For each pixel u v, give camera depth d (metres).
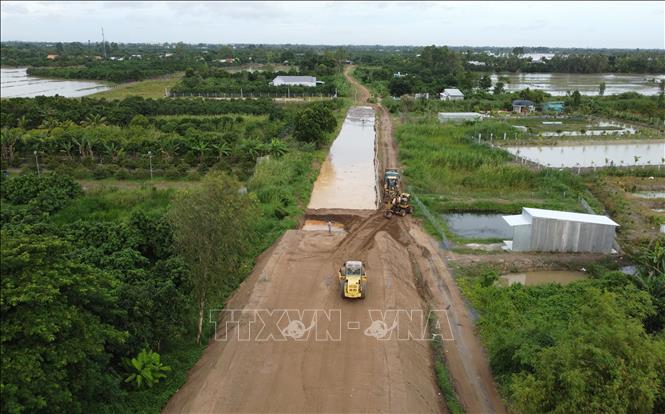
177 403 19.31
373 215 41.47
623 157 64.44
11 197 41.81
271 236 36.31
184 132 70.44
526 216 35.56
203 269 22.09
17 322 14.88
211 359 21.81
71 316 16.09
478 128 75.50
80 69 168.62
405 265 32.38
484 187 49.44
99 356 17.77
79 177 50.88
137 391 19.50
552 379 16.30
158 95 112.75
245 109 87.69
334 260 32.22
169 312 22.12
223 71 141.75
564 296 27.70
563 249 34.78
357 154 67.06
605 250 34.62
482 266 32.62
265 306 26.05
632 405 15.60
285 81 126.38
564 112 99.69
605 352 16.02
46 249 17.19
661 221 39.53
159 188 47.66
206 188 21.69
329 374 20.67
